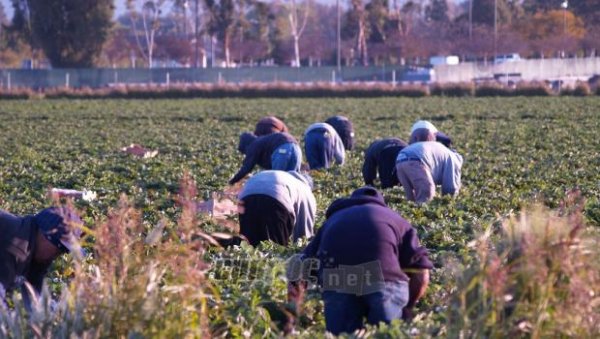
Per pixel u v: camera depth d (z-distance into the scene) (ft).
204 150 328.08
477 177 229.86
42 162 288.51
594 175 231.91
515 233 75.10
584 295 67.82
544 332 68.54
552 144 330.54
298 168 160.66
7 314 74.74
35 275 84.69
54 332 72.18
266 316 91.66
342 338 78.54
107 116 551.59
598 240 75.05
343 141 247.09
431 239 137.08
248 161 165.17
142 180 234.17
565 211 102.99
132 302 71.00
